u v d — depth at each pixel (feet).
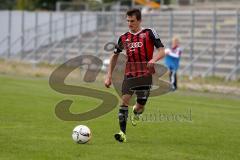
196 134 127.95
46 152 100.53
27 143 108.99
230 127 142.20
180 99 217.97
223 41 344.49
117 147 107.45
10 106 171.32
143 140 117.19
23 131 123.85
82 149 104.01
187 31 375.86
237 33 317.42
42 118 146.20
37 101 188.85
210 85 283.38
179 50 255.70
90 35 416.05
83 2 536.83
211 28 363.35
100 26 410.93
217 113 174.50
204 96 236.63
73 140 111.34
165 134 126.31
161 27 394.32
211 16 374.84
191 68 320.50
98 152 101.71
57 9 489.26
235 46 315.17
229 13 327.26
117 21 403.75
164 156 100.27
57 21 431.84
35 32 438.81
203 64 331.16
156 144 112.88
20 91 225.97
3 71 358.84
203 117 161.99
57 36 439.22
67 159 94.99
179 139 120.16
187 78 314.14
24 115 151.12
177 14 356.59
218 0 466.70
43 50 433.48
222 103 208.33
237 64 311.68
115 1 519.19
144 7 474.08
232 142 118.73
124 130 113.39
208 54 336.90
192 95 239.50
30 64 408.87
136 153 102.06
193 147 110.83
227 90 264.31
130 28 115.03
